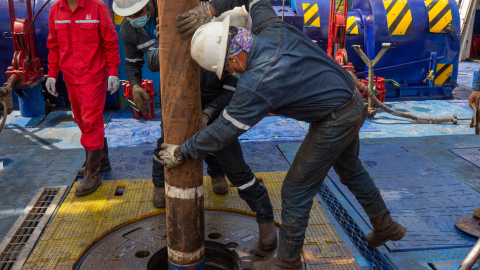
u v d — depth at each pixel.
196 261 2.24
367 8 6.85
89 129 3.40
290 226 2.24
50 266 2.47
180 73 1.93
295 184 2.21
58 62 3.54
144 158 4.38
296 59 1.88
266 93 1.83
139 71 3.07
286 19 6.63
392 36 6.68
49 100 6.54
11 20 5.37
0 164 4.17
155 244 2.70
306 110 2.00
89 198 3.39
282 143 4.85
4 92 3.75
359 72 6.84
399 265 2.53
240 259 2.54
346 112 2.04
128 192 3.50
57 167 4.09
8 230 2.95
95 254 2.59
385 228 2.59
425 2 6.82
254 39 1.88
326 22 6.73
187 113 1.99
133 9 2.56
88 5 3.25
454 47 6.87
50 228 2.90
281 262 2.32
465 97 7.47
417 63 6.89
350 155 2.44
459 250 2.68
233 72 1.97
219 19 2.24
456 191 3.53
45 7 6.10
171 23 1.87
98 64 3.38
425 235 2.85
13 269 2.44
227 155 2.43
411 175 3.86
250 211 3.13
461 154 4.44
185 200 2.10
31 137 5.06
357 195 2.56
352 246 2.75
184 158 1.98
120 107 6.55
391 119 5.93
